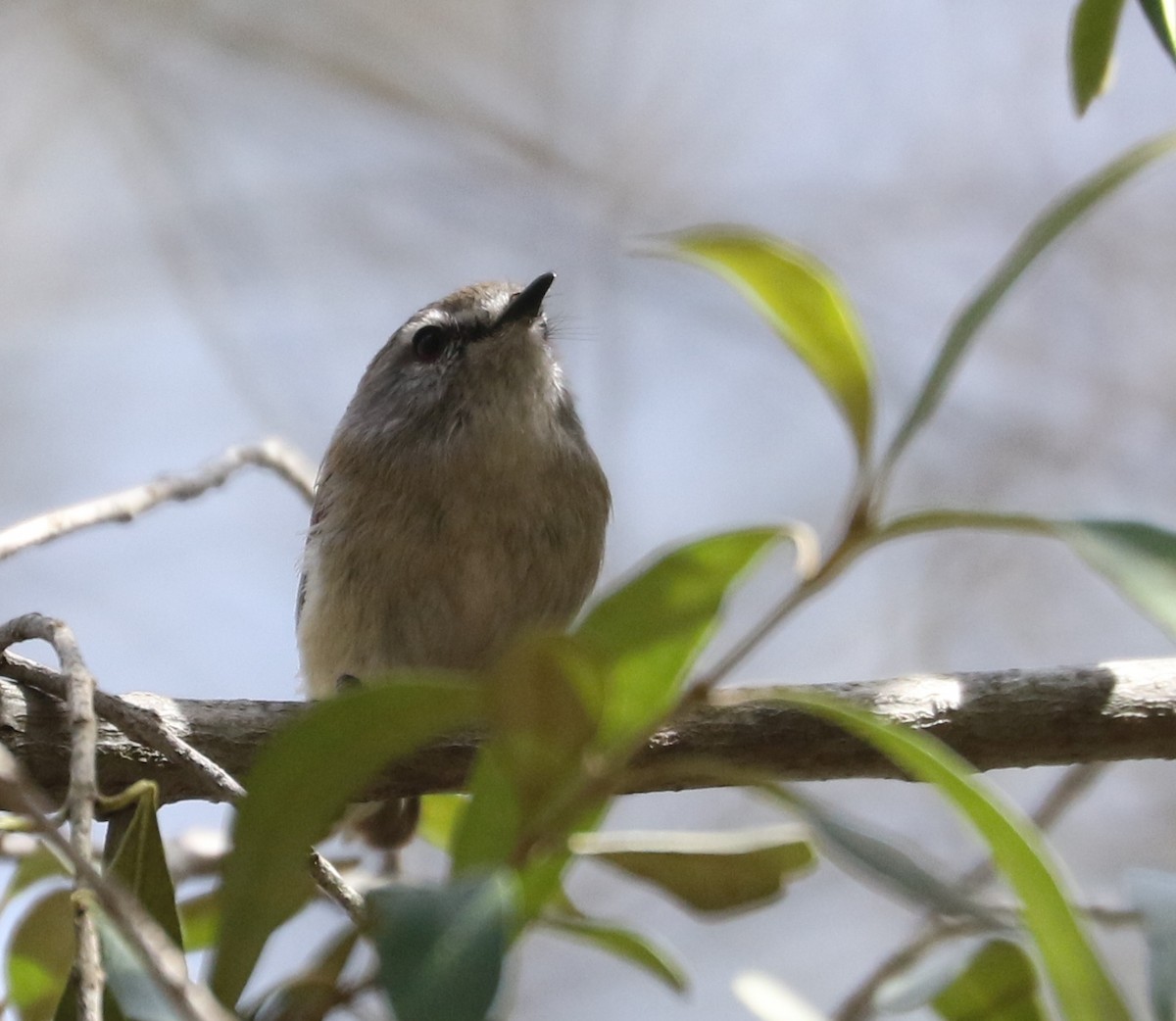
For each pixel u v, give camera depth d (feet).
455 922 11.87
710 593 13.99
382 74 56.49
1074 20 17.06
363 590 31.14
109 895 11.58
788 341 14.01
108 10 56.49
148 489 25.23
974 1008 17.11
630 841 17.79
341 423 34.73
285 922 16.19
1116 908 19.16
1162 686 22.59
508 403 31.12
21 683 20.79
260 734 21.48
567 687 13.16
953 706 22.27
